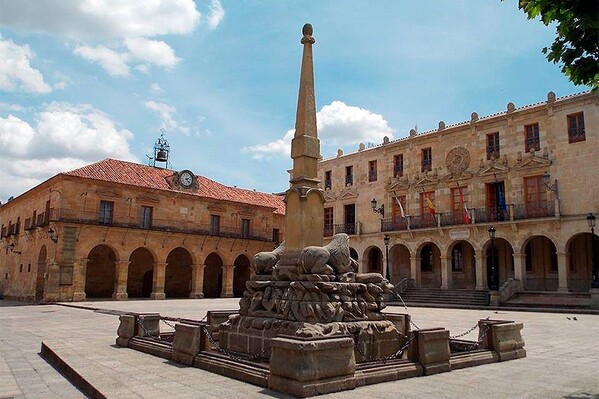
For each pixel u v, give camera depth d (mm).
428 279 39531
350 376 7164
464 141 36812
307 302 9258
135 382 7461
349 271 10469
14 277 44719
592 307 26031
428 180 38562
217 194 47969
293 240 10727
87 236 37719
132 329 11555
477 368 9031
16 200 46625
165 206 43062
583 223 29422
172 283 47125
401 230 38844
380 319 10039
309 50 11664
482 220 34125
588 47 7043
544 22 7113
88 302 35062
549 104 31750
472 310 27703
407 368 8078
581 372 8695
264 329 9641
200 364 8641
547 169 31688
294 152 11328
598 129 29594
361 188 44000
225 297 46656
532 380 7910
